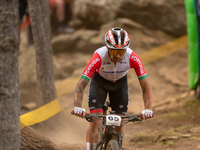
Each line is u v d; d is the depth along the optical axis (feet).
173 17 123.24
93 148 34.35
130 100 82.02
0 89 22.02
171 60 111.86
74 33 127.03
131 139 50.55
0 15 21.81
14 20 22.43
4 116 22.22
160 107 70.13
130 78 96.78
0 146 22.29
